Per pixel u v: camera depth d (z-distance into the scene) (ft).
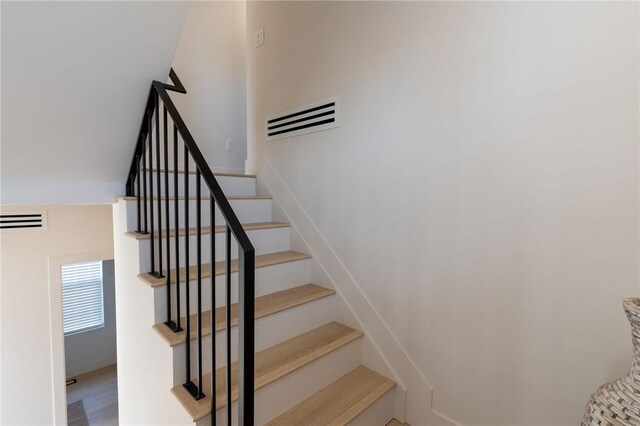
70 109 4.89
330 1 6.57
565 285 3.92
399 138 5.46
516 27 4.18
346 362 5.68
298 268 6.75
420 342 5.28
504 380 4.44
